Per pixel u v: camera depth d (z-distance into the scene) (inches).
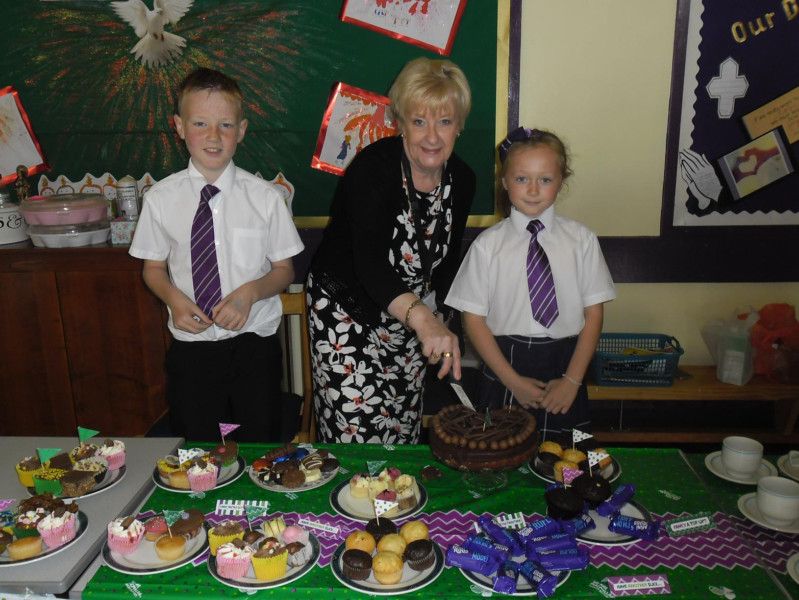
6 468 56.9
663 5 104.2
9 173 111.4
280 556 42.3
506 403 72.9
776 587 41.8
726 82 106.6
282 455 56.3
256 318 74.3
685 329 117.6
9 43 106.3
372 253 66.6
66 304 98.6
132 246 73.0
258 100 108.4
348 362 75.5
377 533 46.1
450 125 63.6
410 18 104.6
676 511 50.3
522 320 71.8
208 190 70.9
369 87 107.7
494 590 41.6
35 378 101.6
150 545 46.4
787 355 107.9
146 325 99.0
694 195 111.0
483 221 112.0
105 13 105.1
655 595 41.2
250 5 104.7
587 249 72.7
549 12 105.0
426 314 60.4
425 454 58.6
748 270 113.3
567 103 108.5
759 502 49.3
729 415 119.1
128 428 103.5
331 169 111.0
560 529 47.1
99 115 109.1
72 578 42.9
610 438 113.0
